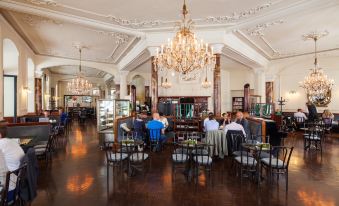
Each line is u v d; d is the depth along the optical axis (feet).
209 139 19.69
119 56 37.11
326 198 12.01
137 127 23.32
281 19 20.29
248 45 29.60
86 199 11.89
